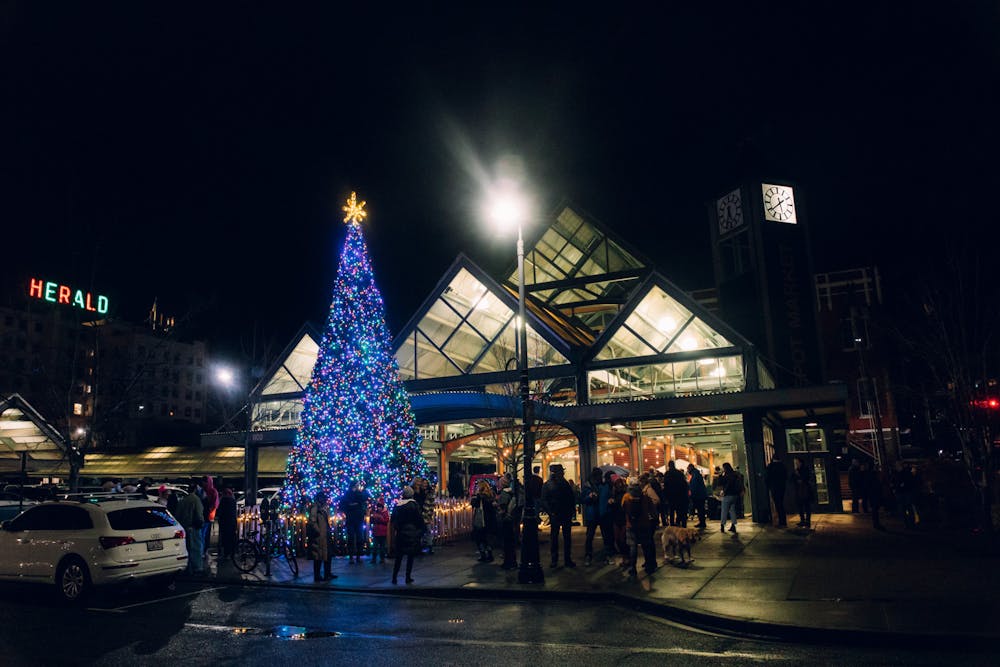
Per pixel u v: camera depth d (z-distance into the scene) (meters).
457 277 31.50
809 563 13.77
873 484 20.58
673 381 27.62
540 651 8.45
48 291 87.25
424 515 16.55
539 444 29.55
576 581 13.16
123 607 11.93
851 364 45.44
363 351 19.62
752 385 26.52
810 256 33.81
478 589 12.55
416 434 20.33
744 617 9.47
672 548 15.16
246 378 50.72
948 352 19.20
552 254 34.34
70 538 12.35
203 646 8.98
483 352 30.27
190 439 92.00
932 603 9.73
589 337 33.53
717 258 35.41
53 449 39.78
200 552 15.73
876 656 7.89
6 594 13.45
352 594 13.01
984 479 16.11
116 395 37.03
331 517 17.91
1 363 38.91
